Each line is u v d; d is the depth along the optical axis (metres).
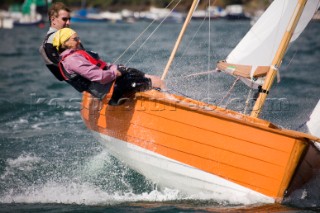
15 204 21.41
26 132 31.20
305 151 19.72
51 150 27.73
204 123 20.53
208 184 21.08
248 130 20.02
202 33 78.44
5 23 142.12
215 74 40.00
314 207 20.47
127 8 178.00
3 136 30.31
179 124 20.94
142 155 22.30
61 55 21.19
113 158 26.11
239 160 20.30
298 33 25.94
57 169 25.02
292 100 37.00
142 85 21.98
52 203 21.52
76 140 29.44
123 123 22.48
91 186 23.16
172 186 22.20
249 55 25.66
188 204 21.09
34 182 23.64
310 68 53.12
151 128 21.56
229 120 20.16
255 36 25.78
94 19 163.75
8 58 67.69
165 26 110.12
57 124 32.97
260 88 23.22
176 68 42.69
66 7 22.23
